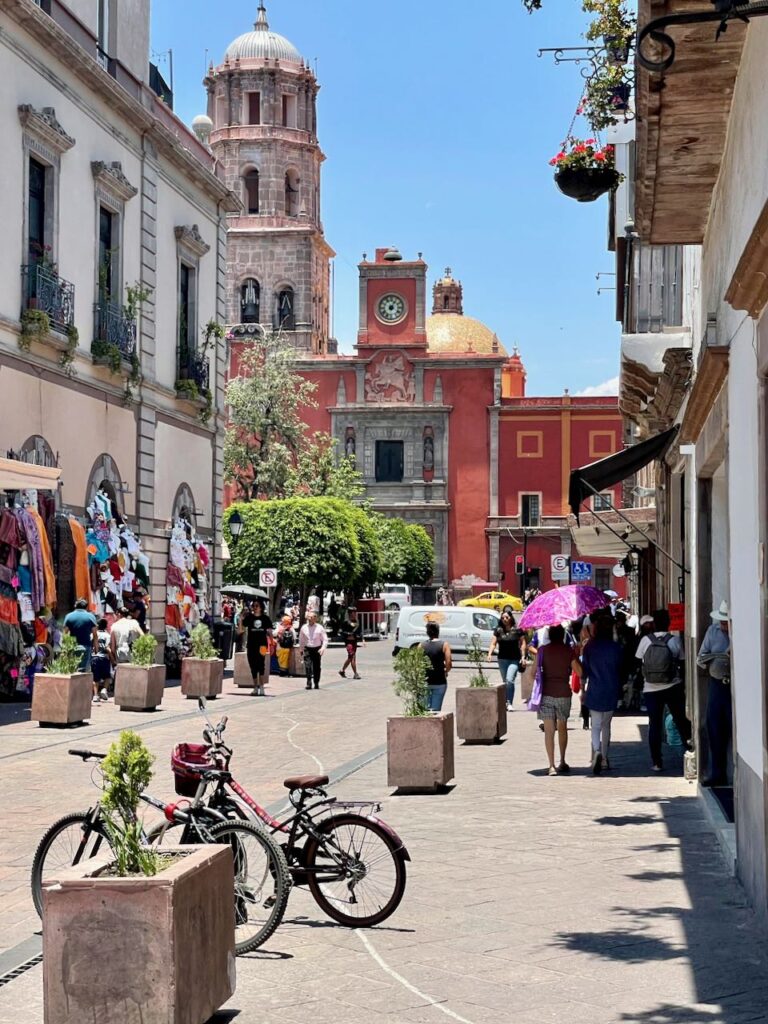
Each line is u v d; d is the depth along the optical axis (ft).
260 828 25.38
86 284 89.92
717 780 43.06
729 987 22.30
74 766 50.78
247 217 267.39
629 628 77.41
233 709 81.10
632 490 119.96
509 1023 20.54
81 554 83.35
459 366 260.01
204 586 111.24
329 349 290.76
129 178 98.02
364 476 261.65
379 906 26.99
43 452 81.92
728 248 31.48
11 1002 21.62
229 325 265.13
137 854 19.01
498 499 258.16
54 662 67.15
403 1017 20.92
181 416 110.11
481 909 28.17
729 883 30.48
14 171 78.38
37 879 26.66
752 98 25.88
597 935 25.93
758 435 25.36
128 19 99.19
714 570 44.14
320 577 173.17
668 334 57.52
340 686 104.63
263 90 267.59
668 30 26.13
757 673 26.45
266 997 22.07
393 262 262.88
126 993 17.93
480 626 145.38
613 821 39.09
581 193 40.78
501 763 54.34
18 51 78.59
